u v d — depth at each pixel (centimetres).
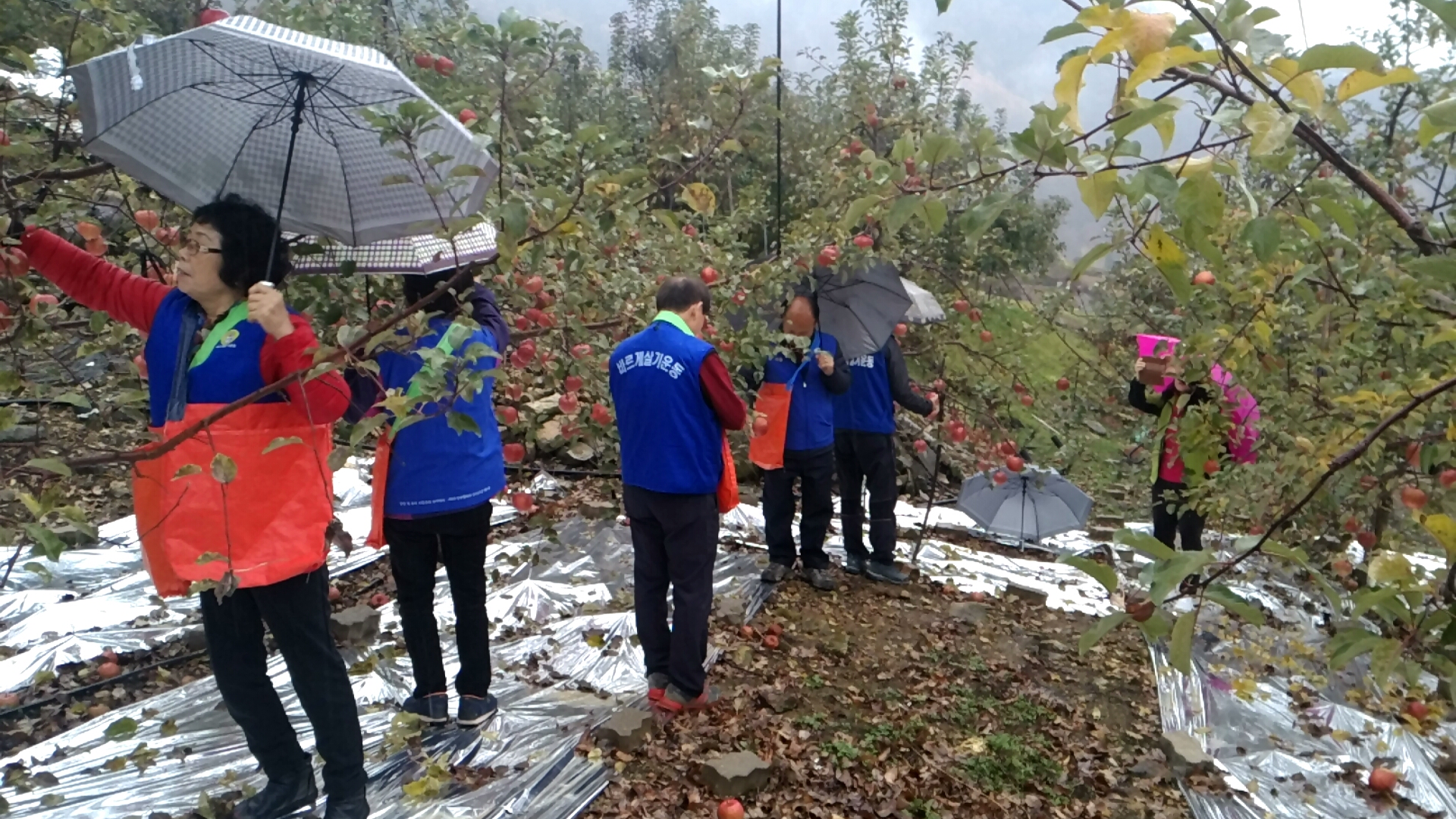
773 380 475
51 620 410
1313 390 382
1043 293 651
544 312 357
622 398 346
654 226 448
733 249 501
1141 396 471
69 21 293
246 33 216
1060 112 146
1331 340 360
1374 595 160
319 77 229
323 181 255
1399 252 313
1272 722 385
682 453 339
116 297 248
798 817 305
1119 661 438
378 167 249
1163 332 582
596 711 357
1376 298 295
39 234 244
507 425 354
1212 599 166
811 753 344
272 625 248
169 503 233
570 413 372
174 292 244
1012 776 339
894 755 348
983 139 166
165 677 375
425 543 315
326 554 251
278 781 277
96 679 374
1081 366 668
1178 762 346
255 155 254
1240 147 205
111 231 321
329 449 248
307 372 208
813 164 673
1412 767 352
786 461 489
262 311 219
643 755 334
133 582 454
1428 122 135
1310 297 293
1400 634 166
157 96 240
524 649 406
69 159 324
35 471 198
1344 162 152
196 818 283
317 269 284
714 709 368
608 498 596
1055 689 408
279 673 373
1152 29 132
